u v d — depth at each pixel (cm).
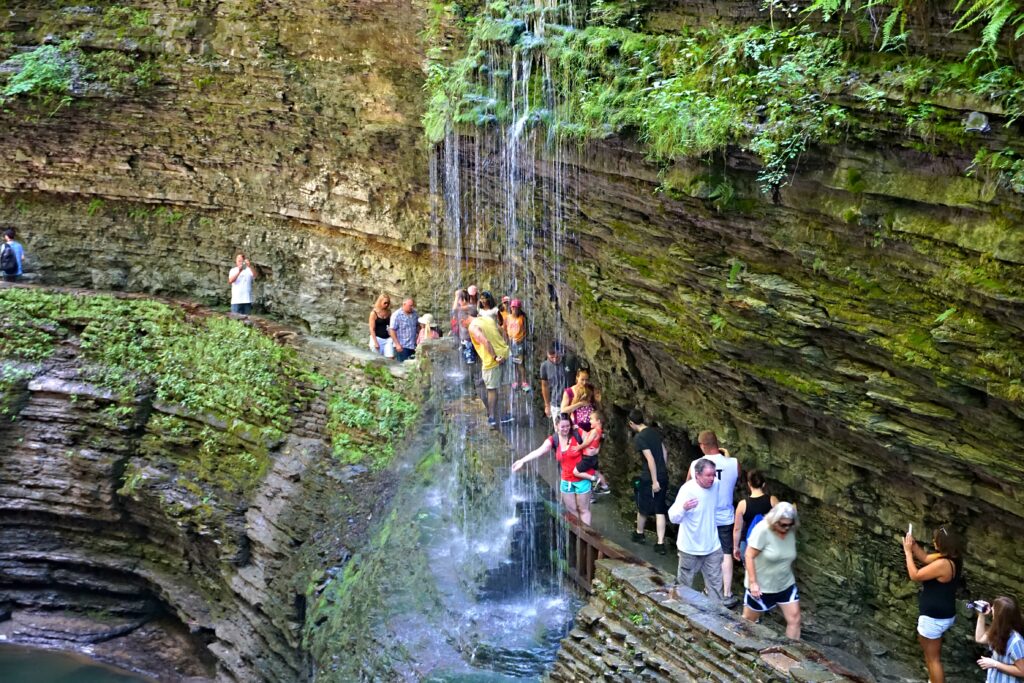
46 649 2547
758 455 1422
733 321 1308
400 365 2284
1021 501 1081
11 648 2550
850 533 1338
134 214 2859
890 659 1282
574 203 1619
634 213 1489
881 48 1088
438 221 2302
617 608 1326
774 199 1209
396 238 2423
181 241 2834
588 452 1467
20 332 2720
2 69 2769
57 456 2620
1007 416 1043
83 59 2744
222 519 2394
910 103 1058
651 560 1443
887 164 1091
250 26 2544
